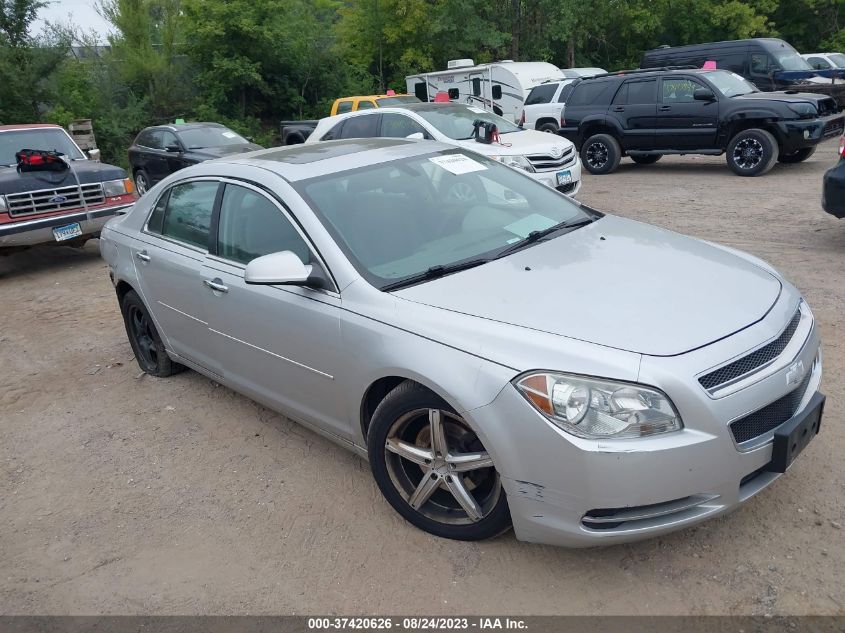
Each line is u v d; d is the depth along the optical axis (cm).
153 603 307
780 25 3575
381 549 325
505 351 279
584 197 1190
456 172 422
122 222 538
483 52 3102
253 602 302
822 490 332
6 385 571
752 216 908
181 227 461
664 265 336
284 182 384
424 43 3075
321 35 2938
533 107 1808
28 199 906
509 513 294
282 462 410
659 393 257
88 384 555
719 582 284
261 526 353
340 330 334
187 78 2803
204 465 416
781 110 1178
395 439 323
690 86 1293
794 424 280
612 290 308
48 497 401
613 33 3631
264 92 2859
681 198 1087
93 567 336
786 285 339
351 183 389
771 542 302
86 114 2466
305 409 381
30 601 317
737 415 262
